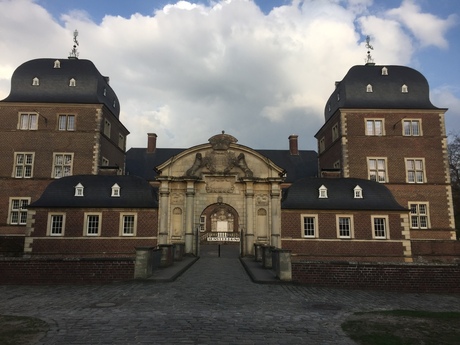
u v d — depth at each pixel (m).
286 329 9.49
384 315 11.22
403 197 41.91
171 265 23.78
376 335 9.05
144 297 13.53
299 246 33.75
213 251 39.22
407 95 44.91
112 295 13.95
